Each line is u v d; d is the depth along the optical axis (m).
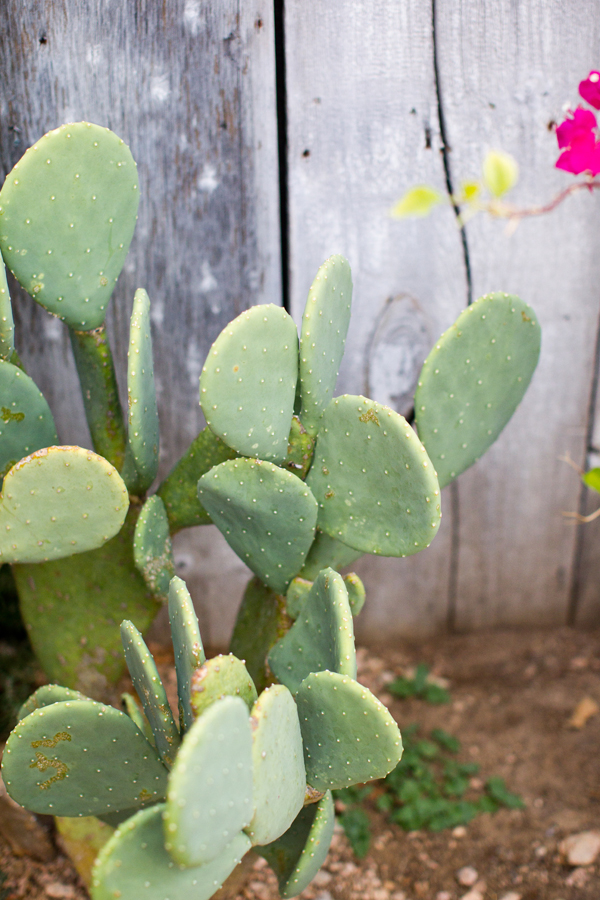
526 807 1.79
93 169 1.49
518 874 1.71
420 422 1.55
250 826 1.39
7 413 1.53
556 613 2.03
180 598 1.43
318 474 1.54
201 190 1.71
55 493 1.46
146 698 1.48
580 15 1.67
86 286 1.53
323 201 1.74
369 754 1.43
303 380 1.50
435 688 1.94
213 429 1.46
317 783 1.48
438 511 1.46
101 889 1.34
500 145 1.73
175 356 1.78
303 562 1.56
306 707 1.45
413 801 1.79
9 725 1.74
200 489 1.53
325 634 1.49
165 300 1.75
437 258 1.78
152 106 1.67
